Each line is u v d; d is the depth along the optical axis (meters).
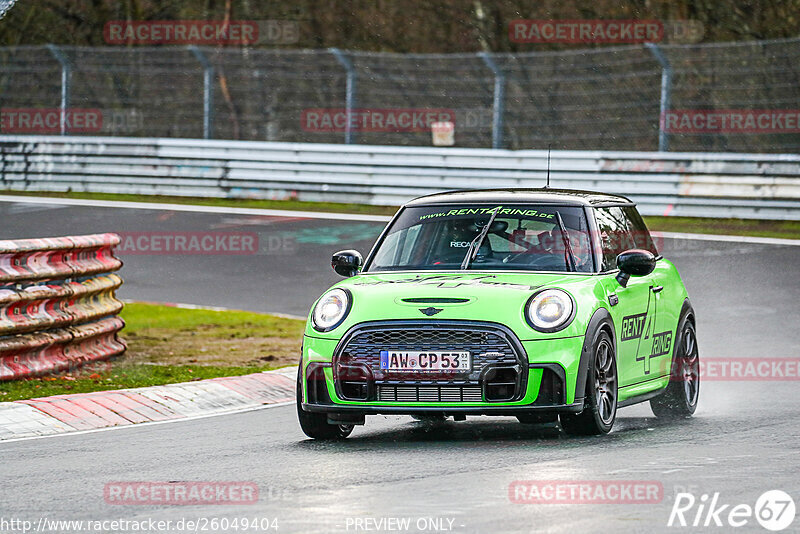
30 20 131.62
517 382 26.83
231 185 92.19
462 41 130.12
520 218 31.00
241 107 133.50
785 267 62.56
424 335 27.17
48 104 130.38
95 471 24.61
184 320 53.06
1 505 21.38
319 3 133.38
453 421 32.16
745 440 27.38
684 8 122.44
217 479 23.50
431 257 30.58
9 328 36.12
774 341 45.47
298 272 65.00
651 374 31.47
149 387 34.81
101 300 42.19
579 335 27.33
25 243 36.91
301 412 28.30
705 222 79.75
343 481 22.98
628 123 123.19
